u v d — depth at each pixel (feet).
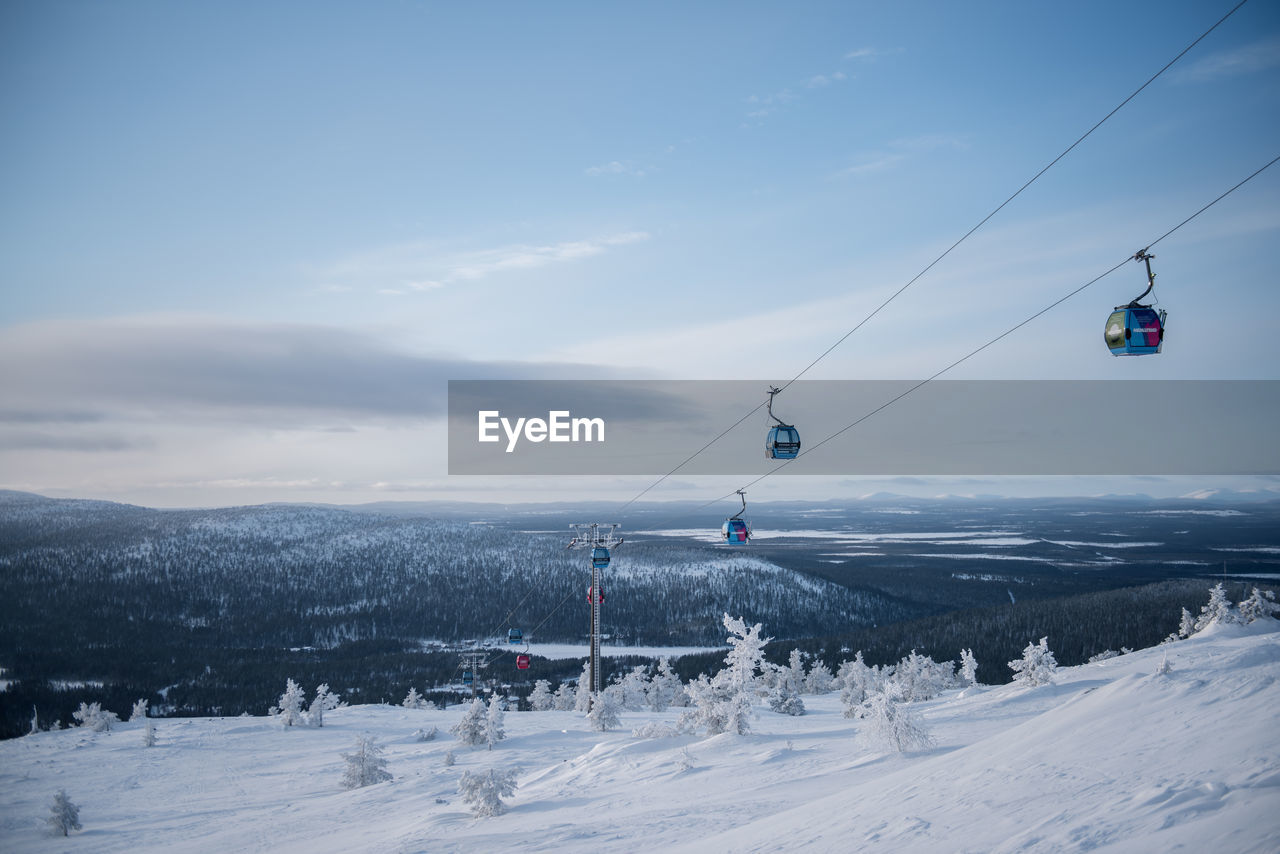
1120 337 44.11
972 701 121.90
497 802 78.54
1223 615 169.99
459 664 538.88
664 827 58.85
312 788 122.11
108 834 98.63
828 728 117.60
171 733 192.65
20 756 165.89
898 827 41.11
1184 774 36.91
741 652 110.63
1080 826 33.09
